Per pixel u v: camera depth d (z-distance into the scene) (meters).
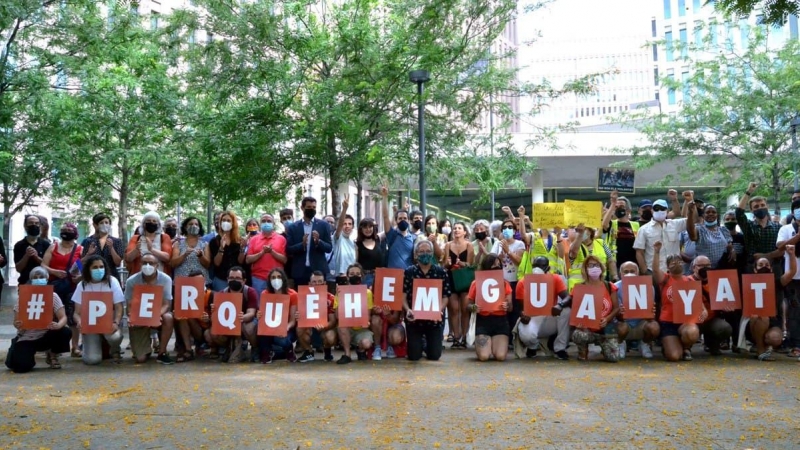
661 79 29.44
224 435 6.77
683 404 7.96
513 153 20.66
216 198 19.23
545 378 9.73
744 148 27.36
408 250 12.84
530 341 11.75
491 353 11.91
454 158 19.55
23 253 12.58
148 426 7.14
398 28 18.62
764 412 7.55
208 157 18.72
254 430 6.94
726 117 27.16
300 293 11.46
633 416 7.38
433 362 11.45
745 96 26.95
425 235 13.66
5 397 8.67
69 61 19.52
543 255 12.64
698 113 27.48
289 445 6.39
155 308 11.39
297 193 21.41
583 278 11.60
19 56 19.53
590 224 12.34
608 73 22.22
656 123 28.50
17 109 19.92
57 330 10.86
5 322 19.36
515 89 19.97
